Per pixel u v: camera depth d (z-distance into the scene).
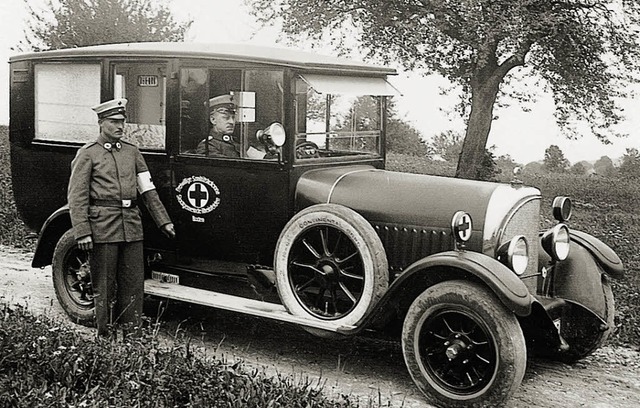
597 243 6.00
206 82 5.87
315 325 5.22
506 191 5.40
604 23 18.19
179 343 5.70
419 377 4.91
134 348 4.91
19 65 6.81
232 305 5.62
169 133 6.04
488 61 18.80
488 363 4.70
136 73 6.22
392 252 5.43
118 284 5.91
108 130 5.77
